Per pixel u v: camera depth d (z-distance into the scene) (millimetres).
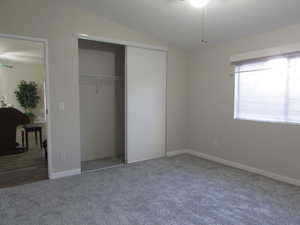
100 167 3562
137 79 3818
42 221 2008
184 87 4438
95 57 3934
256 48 3180
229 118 3652
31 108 7309
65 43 3080
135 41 3709
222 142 3801
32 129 4836
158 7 2924
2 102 6961
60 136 3111
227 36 3422
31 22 2830
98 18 3322
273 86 3055
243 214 2129
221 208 2244
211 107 3979
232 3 2580
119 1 2889
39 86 7441
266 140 3135
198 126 4285
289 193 2574
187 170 3416
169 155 4328
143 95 3910
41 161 3910
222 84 3738
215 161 3918
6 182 2930
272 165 3074
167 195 2537
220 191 2643
